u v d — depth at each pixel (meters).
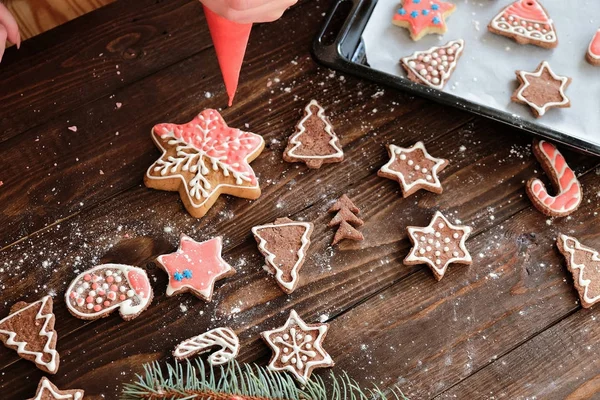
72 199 0.98
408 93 1.02
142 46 1.05
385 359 0.94
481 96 1.03
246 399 0.84
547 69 1.03
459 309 0.96
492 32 1.06
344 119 1.03
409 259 0.96
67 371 0.92
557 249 0.99
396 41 1.06
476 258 0.98
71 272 0.96
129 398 0.90
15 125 1.01
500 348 0.95
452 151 1.02
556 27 1.07
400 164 1.00
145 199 0.99
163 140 1.00
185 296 0.95
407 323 0.95
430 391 0.93
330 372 0.93
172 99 1.03
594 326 0.96
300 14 1.07
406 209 1.00
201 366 0.91
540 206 0.99
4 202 0.98
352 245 0.98
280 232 0.97
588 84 1.04
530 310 0.96
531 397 0.93
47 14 1.08
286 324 0.94
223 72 0.89
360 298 0.96
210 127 1.00
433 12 1.05
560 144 1.00
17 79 1.03
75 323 0.94
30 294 0.95
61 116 1.02
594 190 1.01
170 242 0.97
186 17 1.06
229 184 0.98
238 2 0.79
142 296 0.94
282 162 1.01
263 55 1.05
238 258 0.97
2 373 0.92
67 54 1.04
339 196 1.00
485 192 1.01
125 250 0.97
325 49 1.03
